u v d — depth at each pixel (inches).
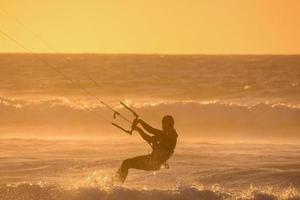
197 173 2480.3
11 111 4970.5
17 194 1835.6
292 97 6368.1
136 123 1964.8
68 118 4896.7
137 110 4975.4
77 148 3211.1
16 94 6899.6
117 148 3213.6
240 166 2650.1
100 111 4960.6
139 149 3174.2
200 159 2824.8
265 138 4079.7
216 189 2005.4
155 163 1952.5
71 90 7096.5
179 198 1831.9
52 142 3491.6
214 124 4830.2
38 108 4970.5
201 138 4037.9
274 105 4830.2
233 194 1899.6
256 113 4813.0
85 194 1820.9
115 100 6186.0
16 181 2314.2
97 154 2982.3
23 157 2874.0
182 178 2380.7
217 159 2844.5
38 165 2645.2
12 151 3088.1
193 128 4702.3
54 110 4953.3
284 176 2434.8
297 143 3641.7
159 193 1839.3
